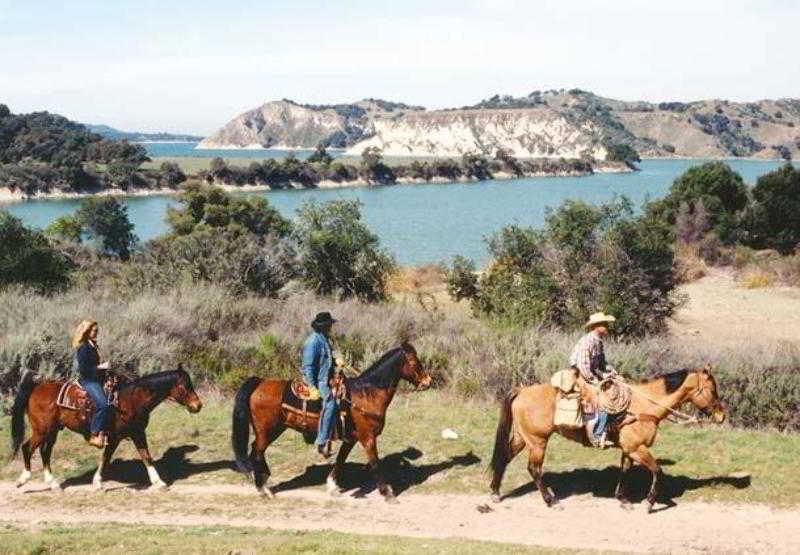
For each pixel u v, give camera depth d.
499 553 9.47
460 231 89.00
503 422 11.70
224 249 32.34
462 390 18.34
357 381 12.02
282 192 181.62
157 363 19.06
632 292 27.69
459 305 37.19
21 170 166.50
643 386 11.39
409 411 16.72
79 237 72.75
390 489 11.98
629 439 11.20
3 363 17.00
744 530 10.64
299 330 23.38
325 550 9.30
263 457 12.09
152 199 164.00
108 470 13.31
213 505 11.80
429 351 20.17
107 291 28.39
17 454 13.77
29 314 21.16
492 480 11.84
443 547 9.71
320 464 13.51
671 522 10.94
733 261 50.47
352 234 37.03
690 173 61.94
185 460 13.77
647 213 42.91
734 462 13.09
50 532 10.34
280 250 35.50
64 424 12.23
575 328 26.47
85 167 193.62
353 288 36.47
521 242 31.03
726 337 30.83
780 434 15.55
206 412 16.41
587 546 10.22
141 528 10.59
